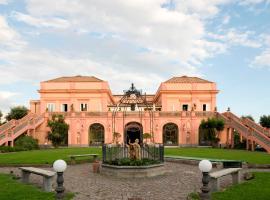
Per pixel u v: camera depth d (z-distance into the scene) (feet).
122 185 45.50
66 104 203.00
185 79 207.00
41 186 44.57
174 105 200.03
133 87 90.43
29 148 138.31
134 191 41.04
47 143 172.24
